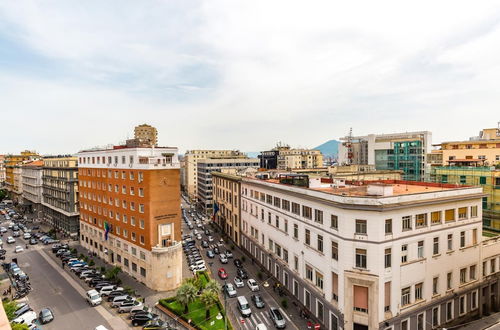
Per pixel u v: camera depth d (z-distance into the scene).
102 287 49.56
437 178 65.31
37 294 49.62
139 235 53.44
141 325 40.03
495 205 53.81
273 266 53.00
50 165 97.44
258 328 37.31
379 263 31.48
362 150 163.38
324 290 37.19
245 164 134.75
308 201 40.84
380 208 30.89
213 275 56.56
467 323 38.16
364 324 32.31
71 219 82.69
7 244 78.56
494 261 42.38
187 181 182.88
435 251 35.75
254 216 62.16
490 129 90.94
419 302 34.22
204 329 37.81
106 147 67.44
